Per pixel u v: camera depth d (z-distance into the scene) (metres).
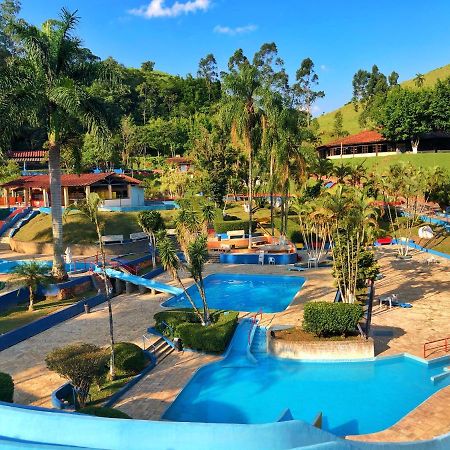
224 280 39.69
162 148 122.06
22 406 12.80
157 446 10.48
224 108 45.28
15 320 27.89
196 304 32.69
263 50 141.88
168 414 17.72
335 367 21.86
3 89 29.98
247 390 19.83
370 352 22.27
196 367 21.91
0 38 89.81
